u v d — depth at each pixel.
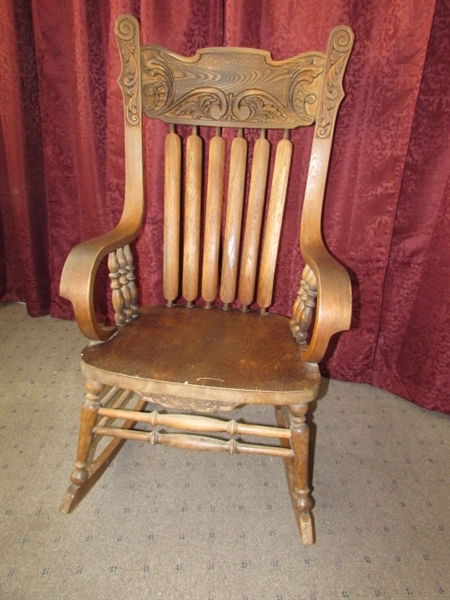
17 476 0.92
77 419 1.11
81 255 0.72
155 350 0.76
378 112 1.02
